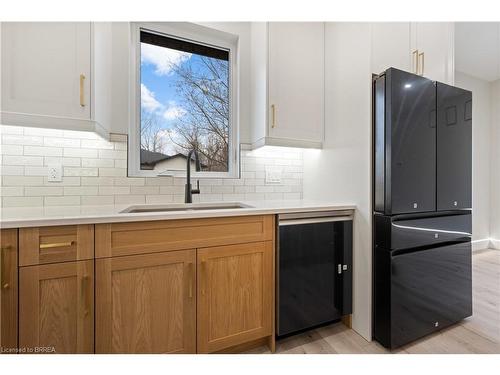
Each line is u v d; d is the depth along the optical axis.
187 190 1.68
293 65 1.78
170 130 1.86
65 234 1.00
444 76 1.83
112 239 1.06
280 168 2.14
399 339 1.43
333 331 1.62
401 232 1.43
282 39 1.74
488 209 3.55
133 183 1.67
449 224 1.63
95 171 1.57
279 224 1.40
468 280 1.73
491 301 2.03
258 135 1.83
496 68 3.20
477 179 3.43
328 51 1.86
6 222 0.91
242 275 1.32
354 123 1.62
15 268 0.93
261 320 1.37
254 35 1.93
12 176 1.38
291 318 1.43
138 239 1.10
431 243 1.54
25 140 1.40
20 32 1.11
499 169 3.47
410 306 1.47
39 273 0.96
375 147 1.50
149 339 1.12
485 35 2.53
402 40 1.64
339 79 1.75
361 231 1.57
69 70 1.19
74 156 1.51
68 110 1.19
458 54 2.88
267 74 1.69
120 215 1.06
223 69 2.04
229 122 2.05
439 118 1.59
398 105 1.42
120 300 1.07
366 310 1.53
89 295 1.03
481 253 3.32
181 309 1.18
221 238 1.26
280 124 1.73
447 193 1.62
